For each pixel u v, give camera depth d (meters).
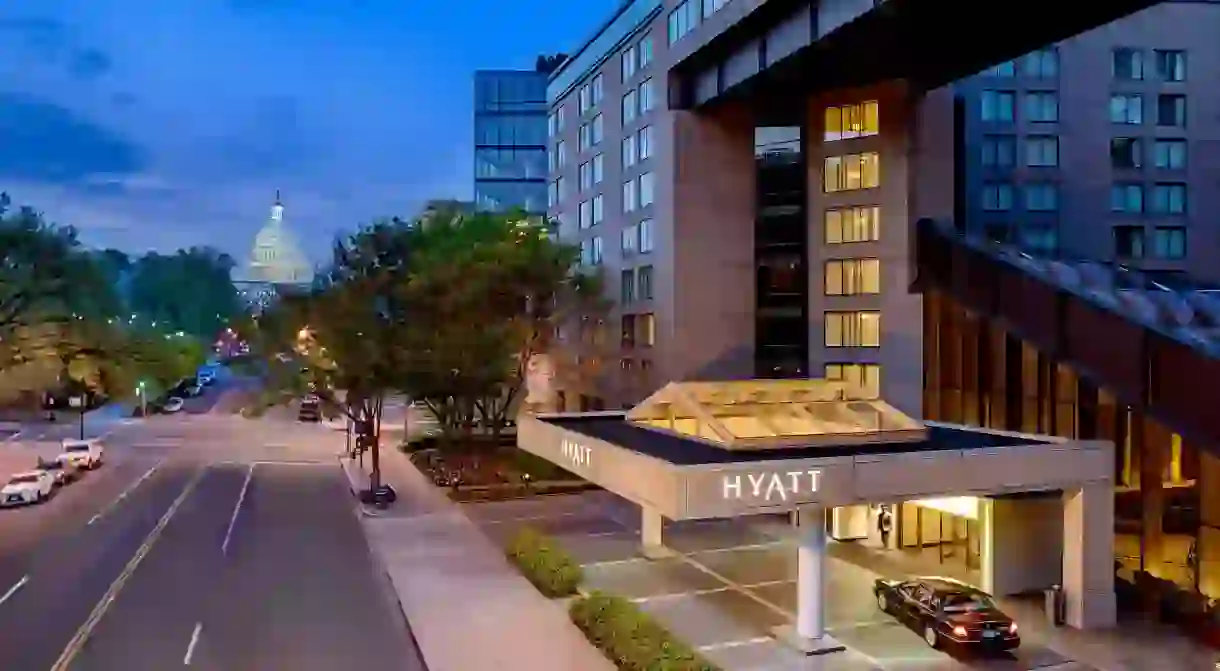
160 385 92.88
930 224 43.22
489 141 130.25
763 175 50.91
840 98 47.06
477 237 51.62
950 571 30.84
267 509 42.91
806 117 49.38
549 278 50.38
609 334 60.91
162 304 172.88
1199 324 29.17
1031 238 54.53
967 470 23.09
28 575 30.58
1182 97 55.91
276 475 53.38
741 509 20.61
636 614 24.23
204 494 46.81
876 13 33.78
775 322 50.47
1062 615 25.05
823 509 23.53
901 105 44.53
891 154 44.94
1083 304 31.06
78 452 54.69
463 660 22.50
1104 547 25.00
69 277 61.59
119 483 50.16
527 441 33.25
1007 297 35.62
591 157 65.88
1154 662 22.17
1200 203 55.53
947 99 45.12
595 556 33.91
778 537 37.00
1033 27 35.34
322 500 45.59
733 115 50.53
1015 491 23.72
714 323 50.28
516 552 32.22
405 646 23.92
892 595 25.70
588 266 63.31
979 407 37.38
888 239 44.91
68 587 29.12
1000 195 54.59
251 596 28.36
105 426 77.69
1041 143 55.12
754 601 28.02
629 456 22.72
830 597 27.83
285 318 46.62
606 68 62.38
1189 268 55.12
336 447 66.25
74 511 42.16
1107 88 55.53
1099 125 55.34
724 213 50.47
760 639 24.38
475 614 26.38
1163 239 55.28
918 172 44.47
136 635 24.45
